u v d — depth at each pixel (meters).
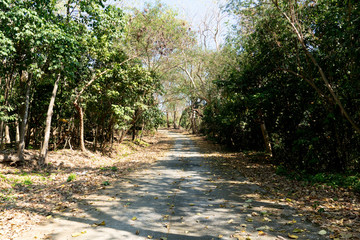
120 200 6.03
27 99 10.88
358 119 7.99
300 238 3.61
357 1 6.46
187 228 4.18
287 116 10.83
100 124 17.59
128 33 18.38
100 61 14.06
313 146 9.20
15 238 3.78
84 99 14.33
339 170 8.62
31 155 11.57
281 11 8.63
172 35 22.84
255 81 11.79
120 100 15.91
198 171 10.75
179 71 32.88
